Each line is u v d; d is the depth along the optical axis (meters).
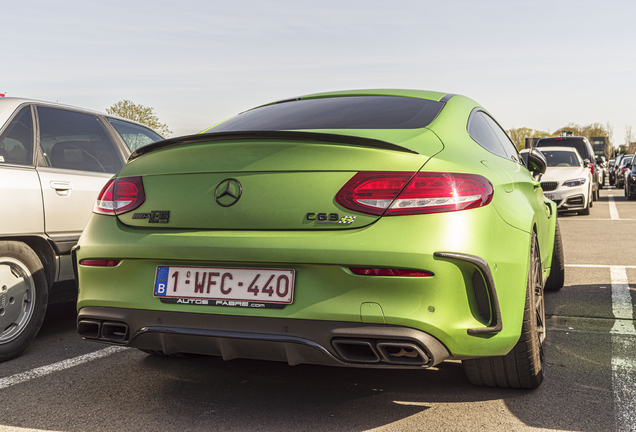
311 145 2.33
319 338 2.21
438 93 3.28
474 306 2.29
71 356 3.60
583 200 13.15
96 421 2.57
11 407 2.74
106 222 2.64
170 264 2.45
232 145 2.44
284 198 2.31
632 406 2.68
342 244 2.19
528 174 3.79
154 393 2.92
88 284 2.63
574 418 2.55
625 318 4.36
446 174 2.28
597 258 7.19
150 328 2.44
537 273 3.15
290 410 2.68
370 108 2.97
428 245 2.15
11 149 3.65
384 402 2.76
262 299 2.29
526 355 2.69
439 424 2.50
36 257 3.65
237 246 2.30
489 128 3.45
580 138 19.53
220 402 2.79
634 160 19.72
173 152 2.58
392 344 2.16
